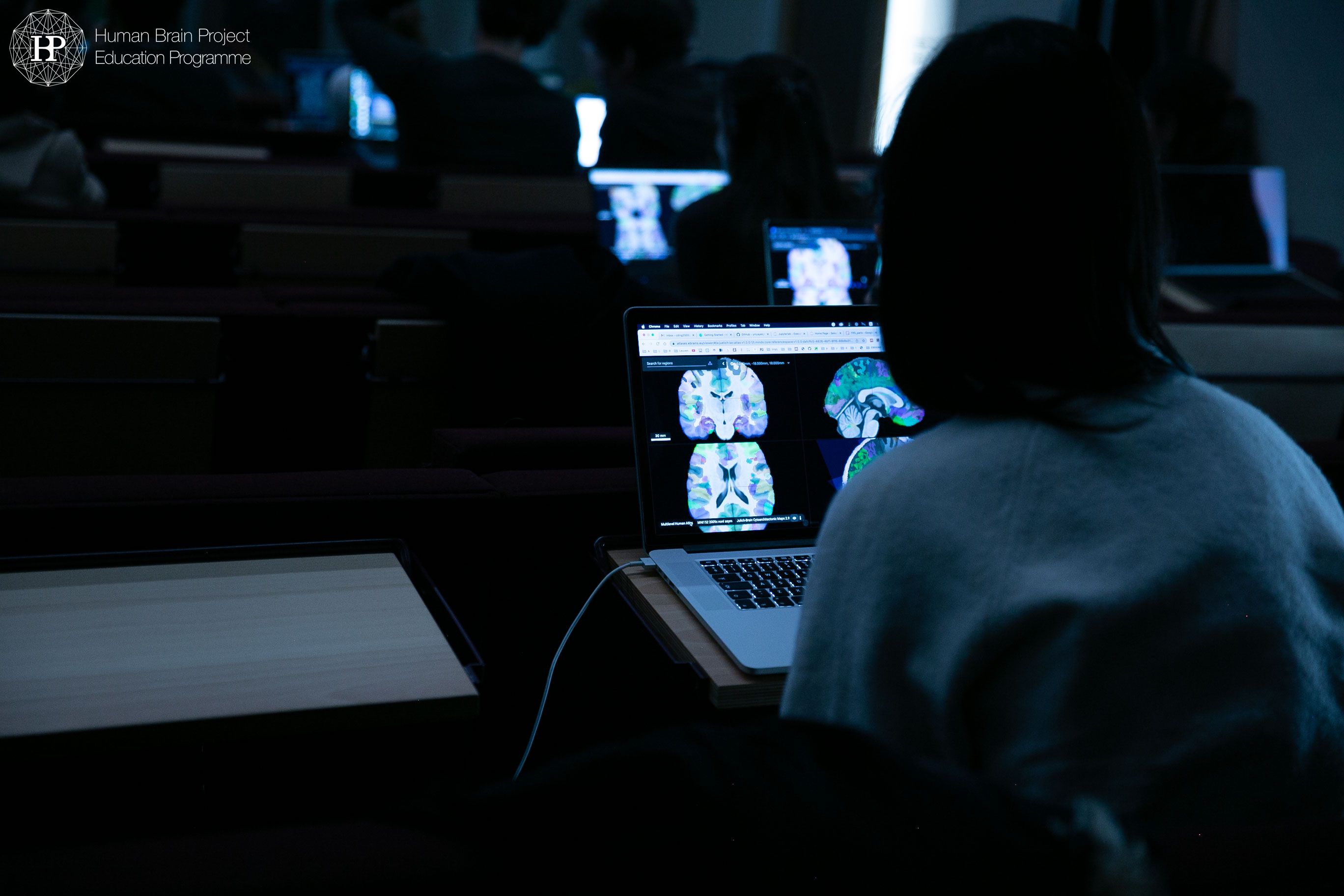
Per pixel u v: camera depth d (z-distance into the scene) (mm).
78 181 3477
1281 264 3951
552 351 2197
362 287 3025
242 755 1587
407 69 4570
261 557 1342
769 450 1482
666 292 2295
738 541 1454
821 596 809
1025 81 788
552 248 2270
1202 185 3889
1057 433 785
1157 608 745
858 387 1525
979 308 808
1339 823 622
